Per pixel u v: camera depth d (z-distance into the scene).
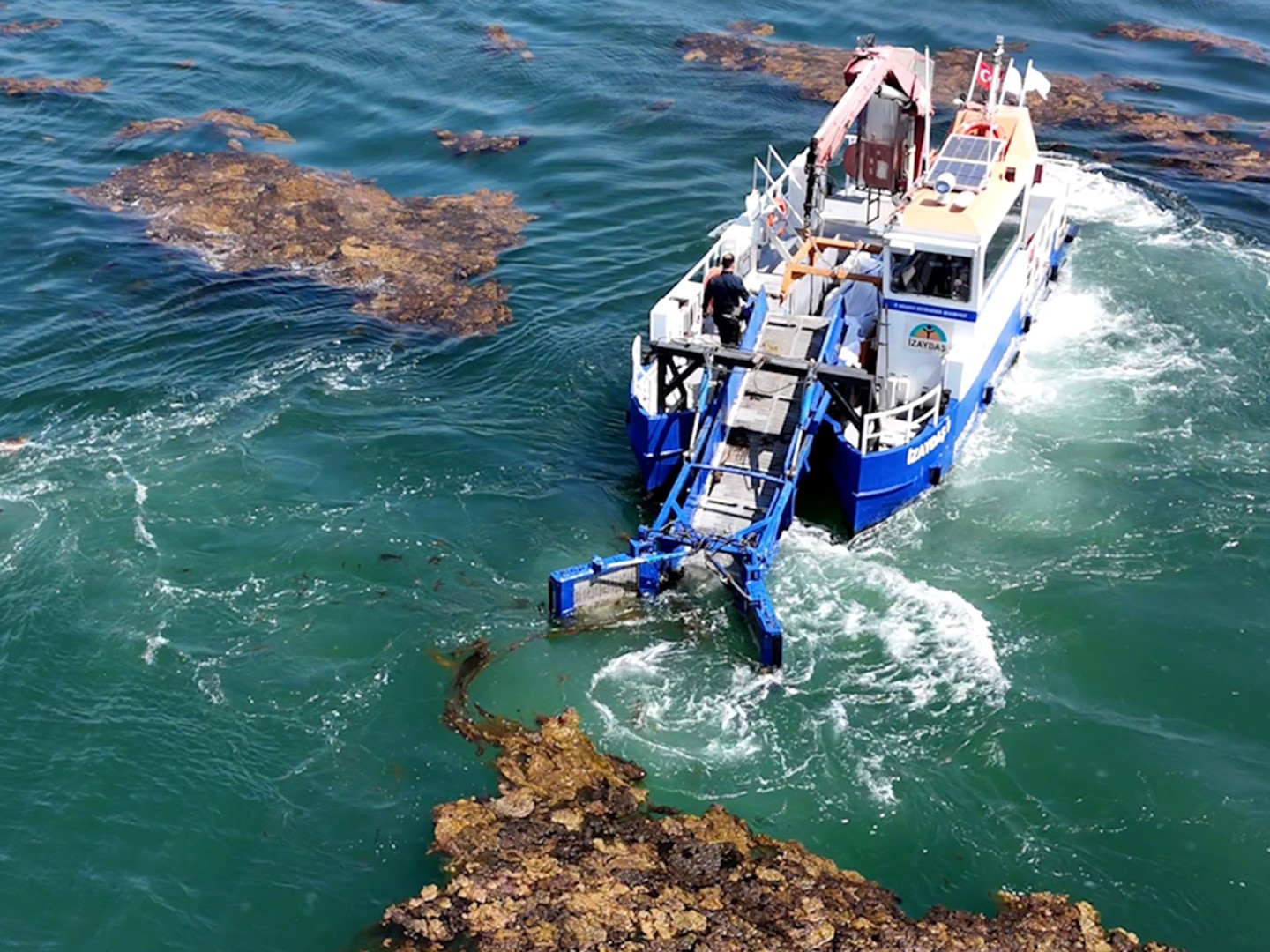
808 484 25.38
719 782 18.70
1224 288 32.09
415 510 24.50
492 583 22.69
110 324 30.42
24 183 37.50
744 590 21.38
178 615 21.86
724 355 23.66
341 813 18.33
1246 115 42.47
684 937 15.77
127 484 24.98
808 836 17.91
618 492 25.22
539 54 46.66
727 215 35.78
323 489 25.03
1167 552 23.52
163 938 16.75
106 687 20.48
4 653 21.11
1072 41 48.34
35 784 18.83
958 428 25.17
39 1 52.75
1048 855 17.77
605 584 21.61
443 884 17.03
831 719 19.81
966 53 46.88
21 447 26.08
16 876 17.53
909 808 18.38
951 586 22.78
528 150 39.78
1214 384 28.38
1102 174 38.25
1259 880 17.47
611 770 18.80
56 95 43.44
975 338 24.58
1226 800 18.64
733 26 49.38
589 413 27.58
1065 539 23.91
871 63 26.05
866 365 26.75
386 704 20.11
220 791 18.70
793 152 39.34
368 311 31.20
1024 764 19.19
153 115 42.19
